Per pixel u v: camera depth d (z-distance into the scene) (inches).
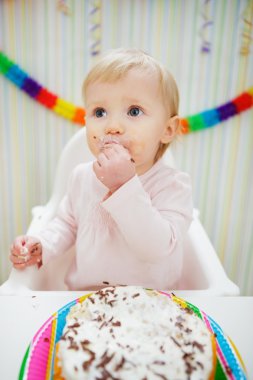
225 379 17.0
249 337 20.5
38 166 57.3
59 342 17.8
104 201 24.2
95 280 31.5
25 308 22.3
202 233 36.0
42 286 31.8
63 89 52.3
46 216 39.2
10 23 48.9
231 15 48.0
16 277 27.7
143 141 26.4
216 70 50.7
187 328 18.8
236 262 63.1
